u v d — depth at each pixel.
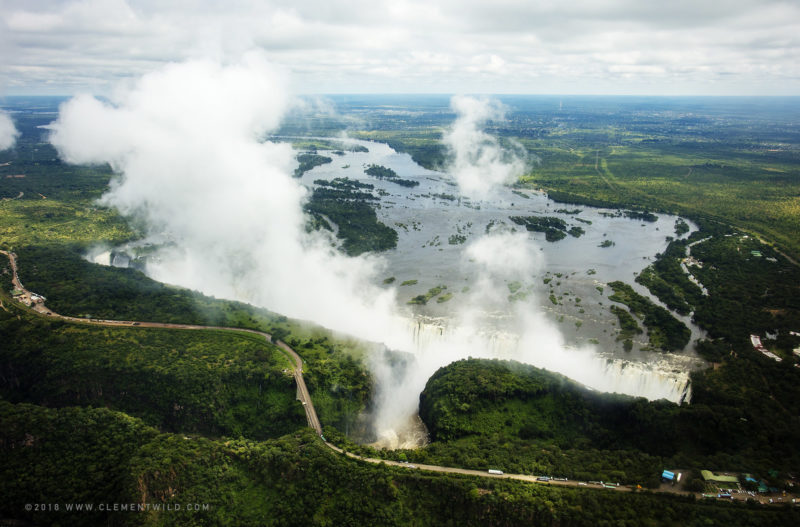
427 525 170.75
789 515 157.88
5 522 182.25
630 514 160.25
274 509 178.75
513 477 179.88
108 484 181.88
